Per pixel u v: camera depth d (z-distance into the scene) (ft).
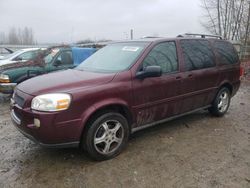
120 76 12.61
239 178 11.05
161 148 13.78
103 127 12.17
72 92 11.15
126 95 12.66
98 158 12.26
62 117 10.88
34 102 10.94
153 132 15.96
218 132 16.12
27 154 13.17
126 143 13.38
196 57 16.31
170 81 14.44
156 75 12.93
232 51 19.66
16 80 23.54
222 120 18.44
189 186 10.49
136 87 13.00
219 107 18.78
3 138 15.28
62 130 10.99
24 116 11.19
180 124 17.43
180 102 15.38
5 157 12.87
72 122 11.12
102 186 10.50
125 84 12.62
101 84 12.01
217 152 13.39
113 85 12.24
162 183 10.69
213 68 17.35
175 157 12.81
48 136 10.87
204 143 14.47
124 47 14.98
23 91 11.84
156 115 14.33
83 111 11.32
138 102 13.23
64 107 10.87
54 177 11.12
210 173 11.41
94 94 11.59
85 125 11.71
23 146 14.14
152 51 14.06
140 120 13.69
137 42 14.93
